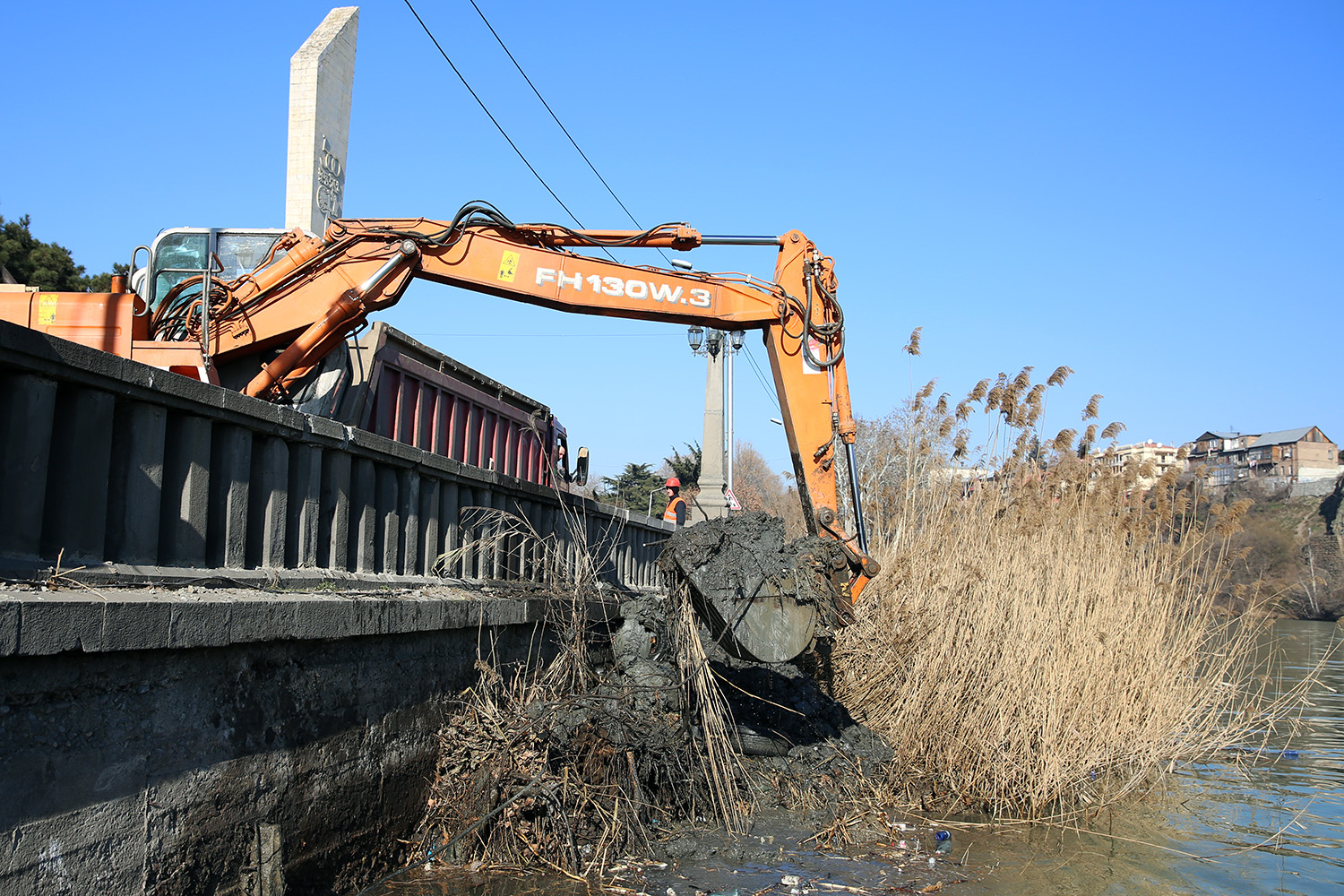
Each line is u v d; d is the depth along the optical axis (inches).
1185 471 480.7
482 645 310.8
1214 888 248.5
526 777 264.2
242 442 220.4
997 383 491.8
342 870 223.0
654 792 288.7
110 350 297.7
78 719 147.4
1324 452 2913.4
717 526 301.3
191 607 168.7
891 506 493.0
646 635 359.3
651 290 375.9
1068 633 366.6
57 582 158.2
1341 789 362.9
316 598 212.4
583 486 634.8
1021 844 287.0
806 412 376.2
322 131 579.8
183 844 169.0
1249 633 411.5
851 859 267.9
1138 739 346.0
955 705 344.5
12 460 158.9
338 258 360.5
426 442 418.3
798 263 383.2
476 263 367.6
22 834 136.6
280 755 199.8
